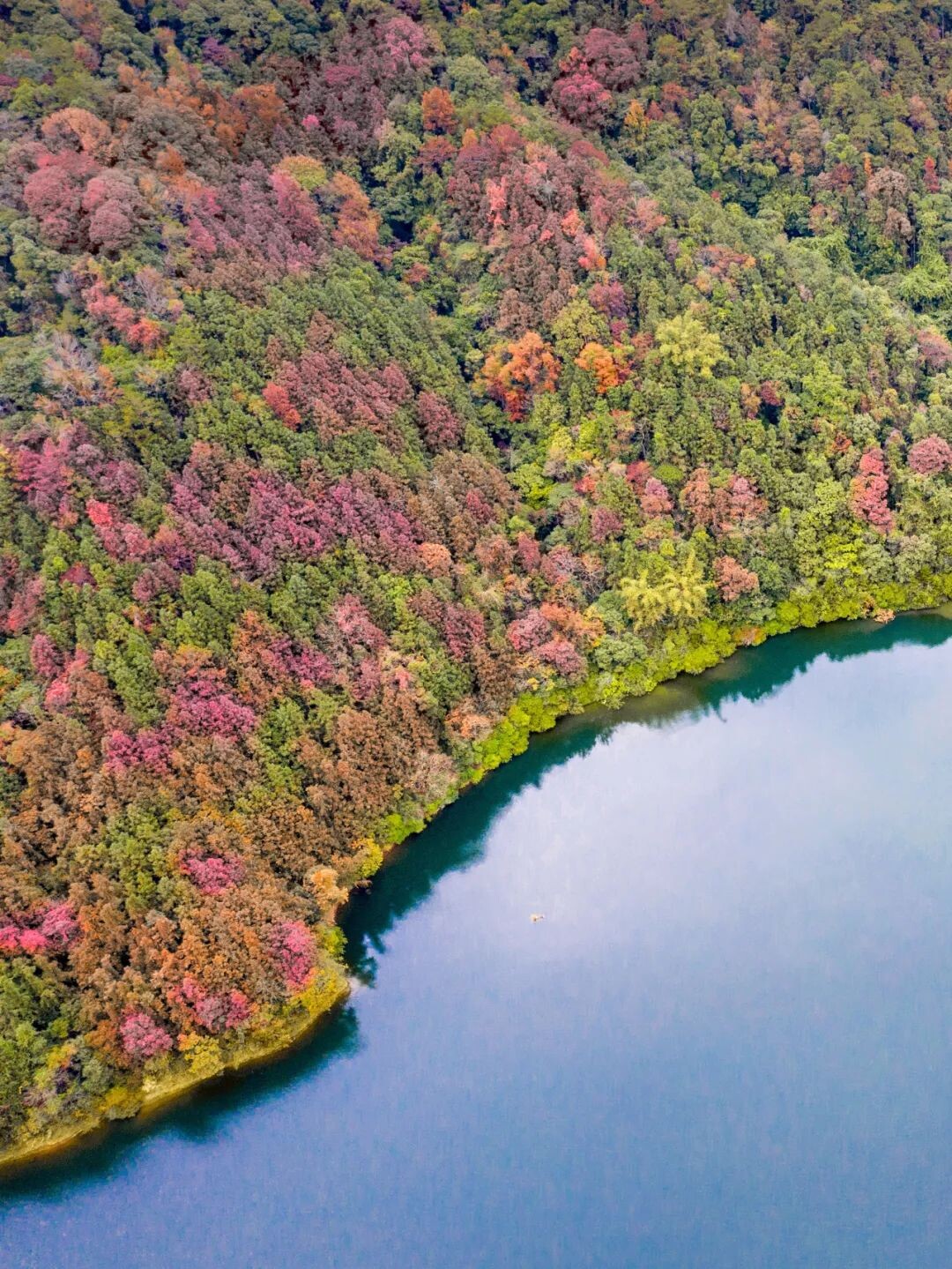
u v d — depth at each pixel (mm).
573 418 153500
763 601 146125
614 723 137375
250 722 119312
